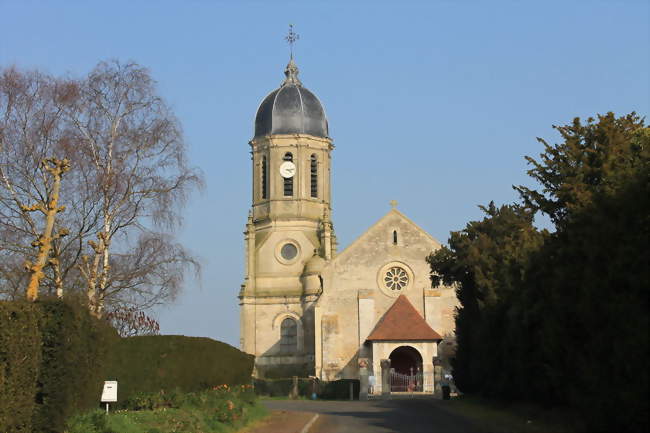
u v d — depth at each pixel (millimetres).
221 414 29031
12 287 36094
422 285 65812
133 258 38938
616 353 18672
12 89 36875
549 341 24359
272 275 76875
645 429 18391
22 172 36625
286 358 74562
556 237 27312
